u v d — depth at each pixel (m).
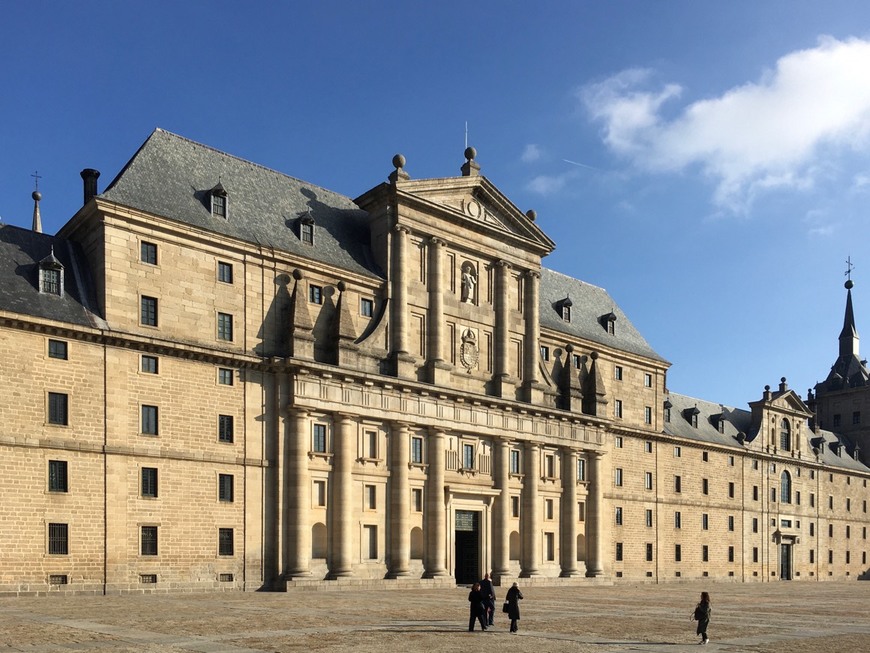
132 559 49.16
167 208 54.88
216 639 26.72
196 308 54.50
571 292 89.81
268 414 56.50
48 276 49.66
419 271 67.31
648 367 92.12
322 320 61.16
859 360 143.75
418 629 30.81
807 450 118.31
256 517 54.97
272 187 64.62
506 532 69.00
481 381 70.31
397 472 61.75
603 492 80.69
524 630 31.48
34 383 46.75
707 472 98.81
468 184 70.19
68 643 25.14
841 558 121.81
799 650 26.73
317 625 31.59
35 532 45.72
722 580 98.12
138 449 50.19
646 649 26.38
